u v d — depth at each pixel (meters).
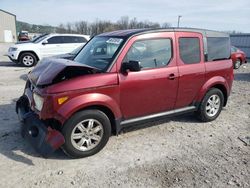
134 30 4.91
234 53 16.17
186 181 3.72
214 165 4.15
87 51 5.21
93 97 4.14
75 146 4.14
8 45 40.03
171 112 5.22
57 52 15.25
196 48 5.41
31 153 4.33
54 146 3.97
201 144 4.85
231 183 3.71
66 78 4.16
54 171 3.87
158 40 4.88
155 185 3.61
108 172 3.88
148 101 4.79
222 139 5.09
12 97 7.57
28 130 4.32
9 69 13.62
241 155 4.49
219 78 5.78
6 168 3.91
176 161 4.23
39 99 4.08
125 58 4.50
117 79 4.36
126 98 4.51
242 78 12.59
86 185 3.58
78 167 3.99
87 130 4.21
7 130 5.18
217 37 5.81
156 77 4.77
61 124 4.04
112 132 4.63
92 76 4.20
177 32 5.14
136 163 4.14
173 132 5.32
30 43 14.97
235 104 7.51
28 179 3.67
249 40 27.31
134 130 5.32
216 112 5.99
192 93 5.42
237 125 5.84
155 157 4.34
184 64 5.19
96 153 4.38
